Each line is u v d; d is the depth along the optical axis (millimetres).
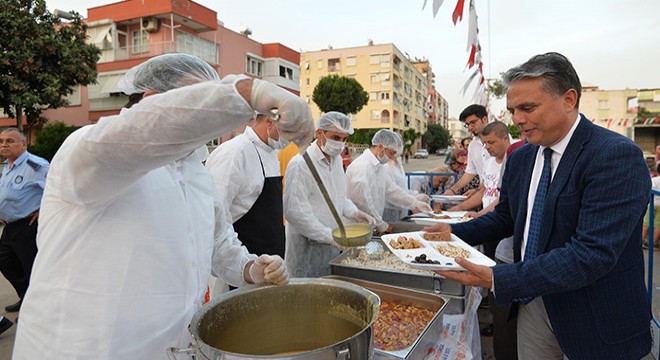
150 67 1049
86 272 899
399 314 1603
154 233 945
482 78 4531
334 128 2479
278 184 2211
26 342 957
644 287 1349
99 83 16453
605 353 1298
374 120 41594
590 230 1191
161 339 961
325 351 743
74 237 910
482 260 1626
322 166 2561
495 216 1897
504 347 2080
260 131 2143
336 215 1606
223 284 2125
